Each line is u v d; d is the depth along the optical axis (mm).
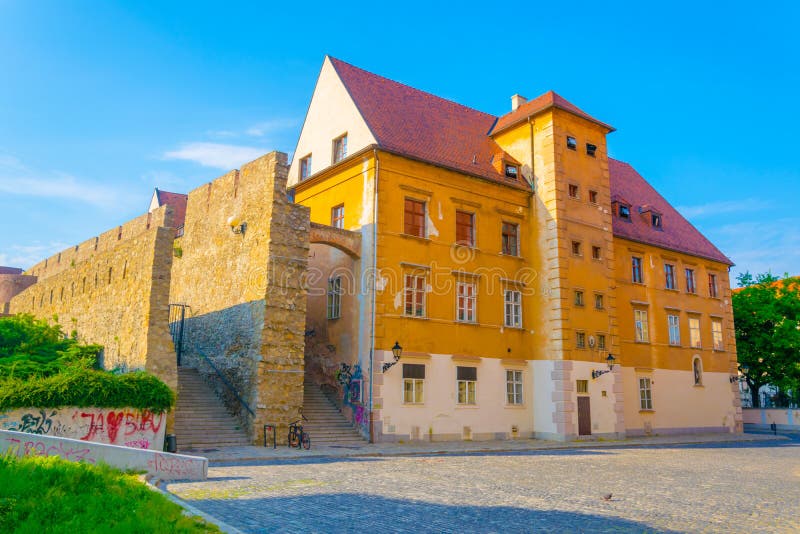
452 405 26875
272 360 22391
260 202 24234
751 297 45938
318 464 17672
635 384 34312
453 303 27938
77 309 30078
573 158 32188
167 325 21547
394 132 28656
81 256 40062
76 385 17312
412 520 9914
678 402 36406
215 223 27531
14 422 16375
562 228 30594
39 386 16938
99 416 17516
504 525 9758
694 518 10828
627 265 35719
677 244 39156
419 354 26062
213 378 25375
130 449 12891
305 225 24359
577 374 29578
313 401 26250
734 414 39750
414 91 33969
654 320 36281
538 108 32156
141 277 22703
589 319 30875
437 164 28234
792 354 44875
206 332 26656
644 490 14086
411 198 27641
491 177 30281
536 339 30484
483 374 28297
